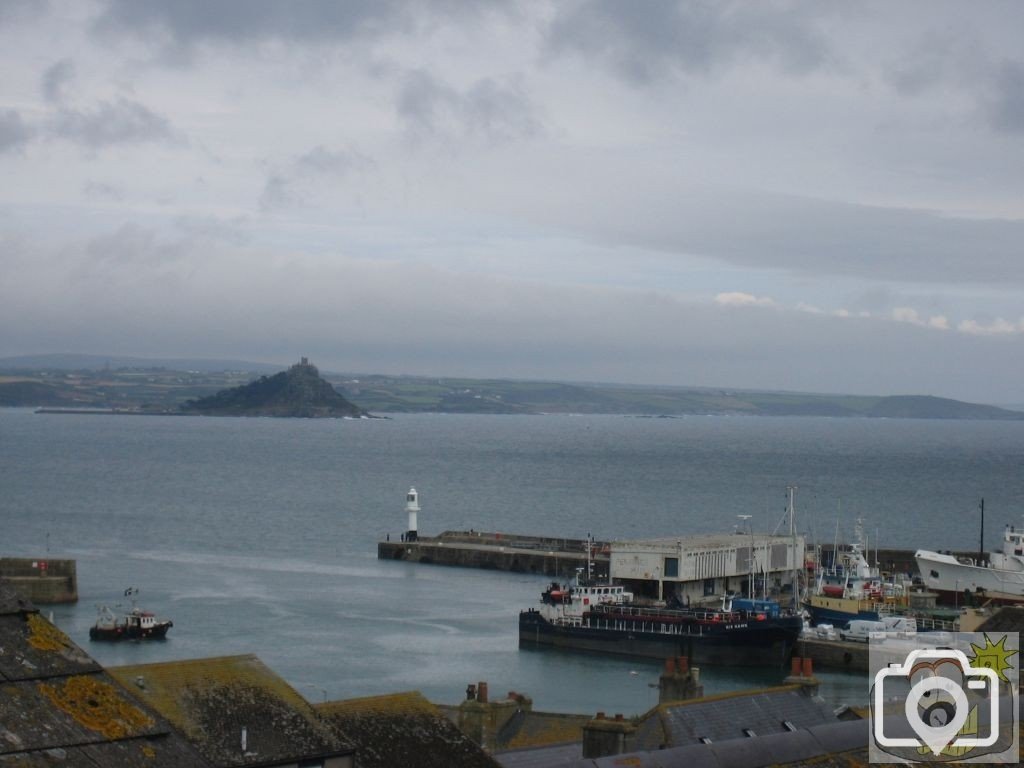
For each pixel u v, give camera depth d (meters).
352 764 47.06
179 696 46.44
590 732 84.38
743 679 192.88
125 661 186.88
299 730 46.81
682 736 80.31
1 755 32.62
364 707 56.19
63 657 36.47
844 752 46.09
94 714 35.53
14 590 39.19
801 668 121.06
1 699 34.16
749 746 45.56
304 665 188.62
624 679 185.88
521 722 106.69
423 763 54.12
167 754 35.88
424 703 57.75
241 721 46.34
